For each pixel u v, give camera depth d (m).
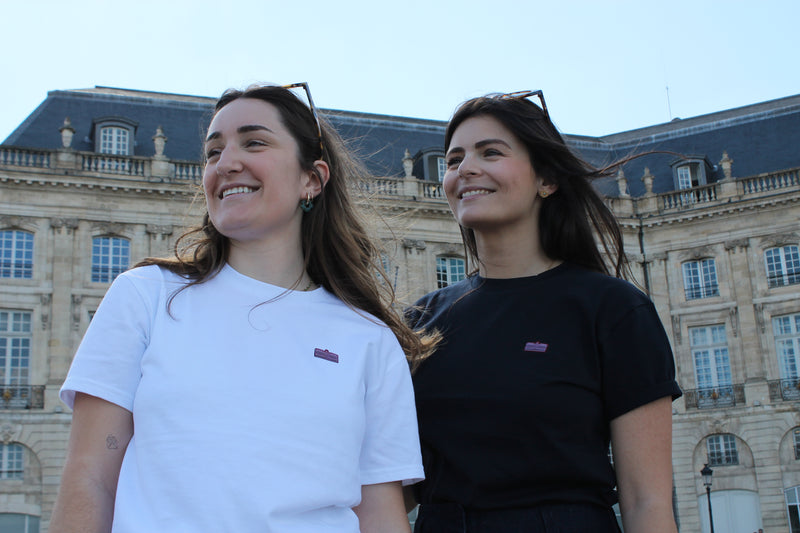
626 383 3.65
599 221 4.34
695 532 39.09
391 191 40.78
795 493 37.81
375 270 3.82
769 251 40.81
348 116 44.94
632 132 49.22
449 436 3.79
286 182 3.33
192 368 2.81
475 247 4.66
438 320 4.19
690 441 40.16
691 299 41.88
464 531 3.63
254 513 2.63
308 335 3.11
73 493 2.64
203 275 3.12
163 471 2.66
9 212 34.38
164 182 36.19
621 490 3.60
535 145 4.19
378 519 3.15
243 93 3.49
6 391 32.88
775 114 45.56
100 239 35.66
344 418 2.96
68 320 34.25
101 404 2.77
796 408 38.50
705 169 44.03
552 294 3.96
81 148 37.88
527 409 3.66
